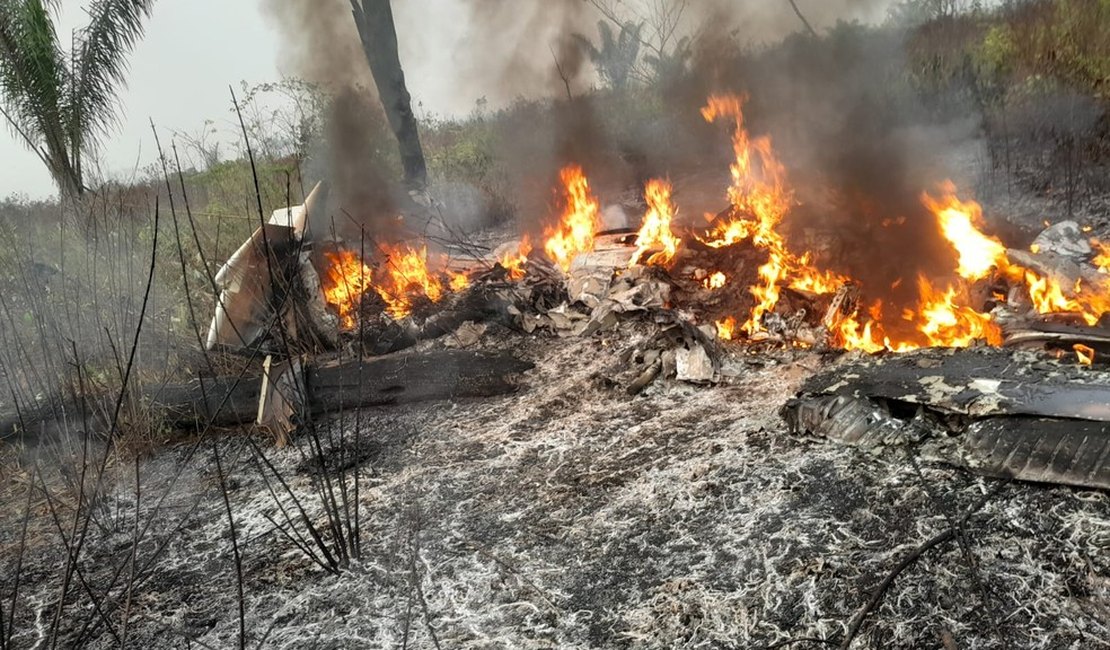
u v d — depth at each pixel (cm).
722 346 425
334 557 296
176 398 443
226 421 441
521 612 247
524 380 449
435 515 314
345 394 438
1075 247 480
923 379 312
